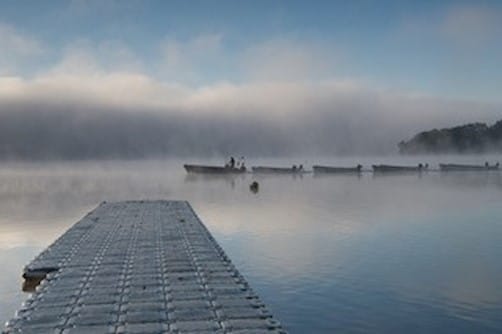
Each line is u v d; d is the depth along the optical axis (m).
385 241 26.19
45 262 19.59
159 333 11.77
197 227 28.41
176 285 15.95
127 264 19.00
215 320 12.61
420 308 15.90
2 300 17.62
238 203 45.34
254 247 25.03
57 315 13.07
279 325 12.28
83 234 26.25
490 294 17.11
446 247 24.53
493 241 25.92
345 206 41.88
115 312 13.30
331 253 23.45
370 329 14.34
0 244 27.59
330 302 16.55
